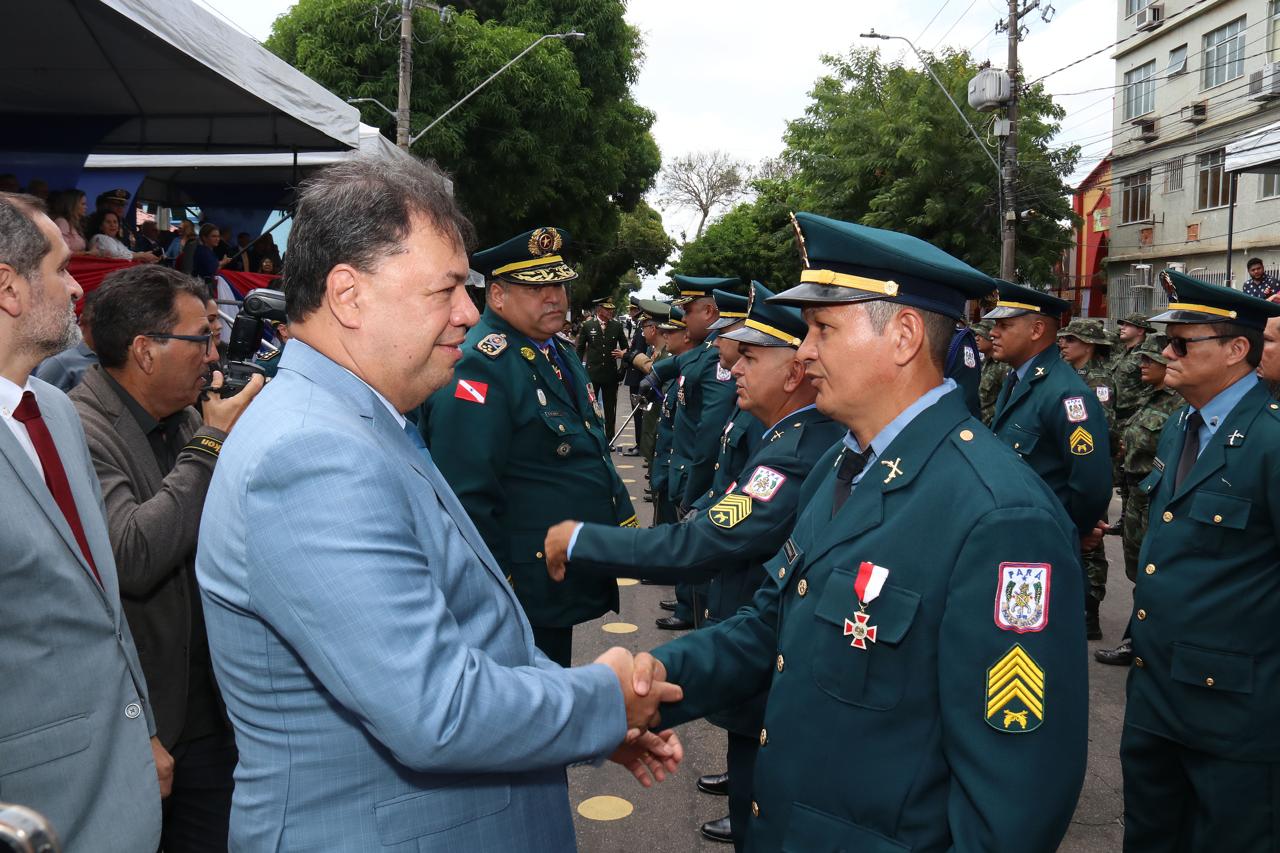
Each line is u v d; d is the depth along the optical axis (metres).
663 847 3.23
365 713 1.13
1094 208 28.91
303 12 17.23
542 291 3.13
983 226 23.14
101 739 1.64
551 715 1.26
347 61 16.86
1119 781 3.71
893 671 1.47
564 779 1.49
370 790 1.22
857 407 1.64
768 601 1.96
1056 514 1.45
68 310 1.77
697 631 1.96
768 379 2.65
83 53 5.62
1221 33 22.69
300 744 1.22
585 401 3.42
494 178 18.22
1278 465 2.48
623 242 39.88
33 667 1.56
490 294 3.19
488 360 3.05
